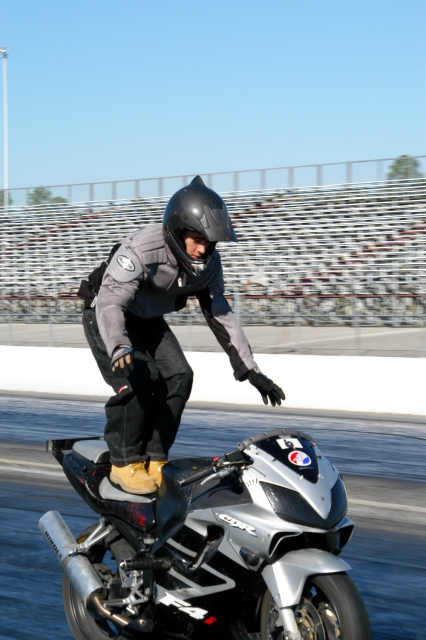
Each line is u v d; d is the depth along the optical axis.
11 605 6.59
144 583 5.27
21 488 10.98
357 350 21.56
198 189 5.32
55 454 6.38
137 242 5.44
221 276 5.92
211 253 5.48
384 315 26.00
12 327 30.84
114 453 5.70
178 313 29.48
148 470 5.85
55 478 11.64
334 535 4.69
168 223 5.33
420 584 7.13
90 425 17.00
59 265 36.84
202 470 4.86
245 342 5.93
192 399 21.58
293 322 26.58
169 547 5.14
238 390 20.80
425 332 23.98
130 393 5.53
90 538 5.84
